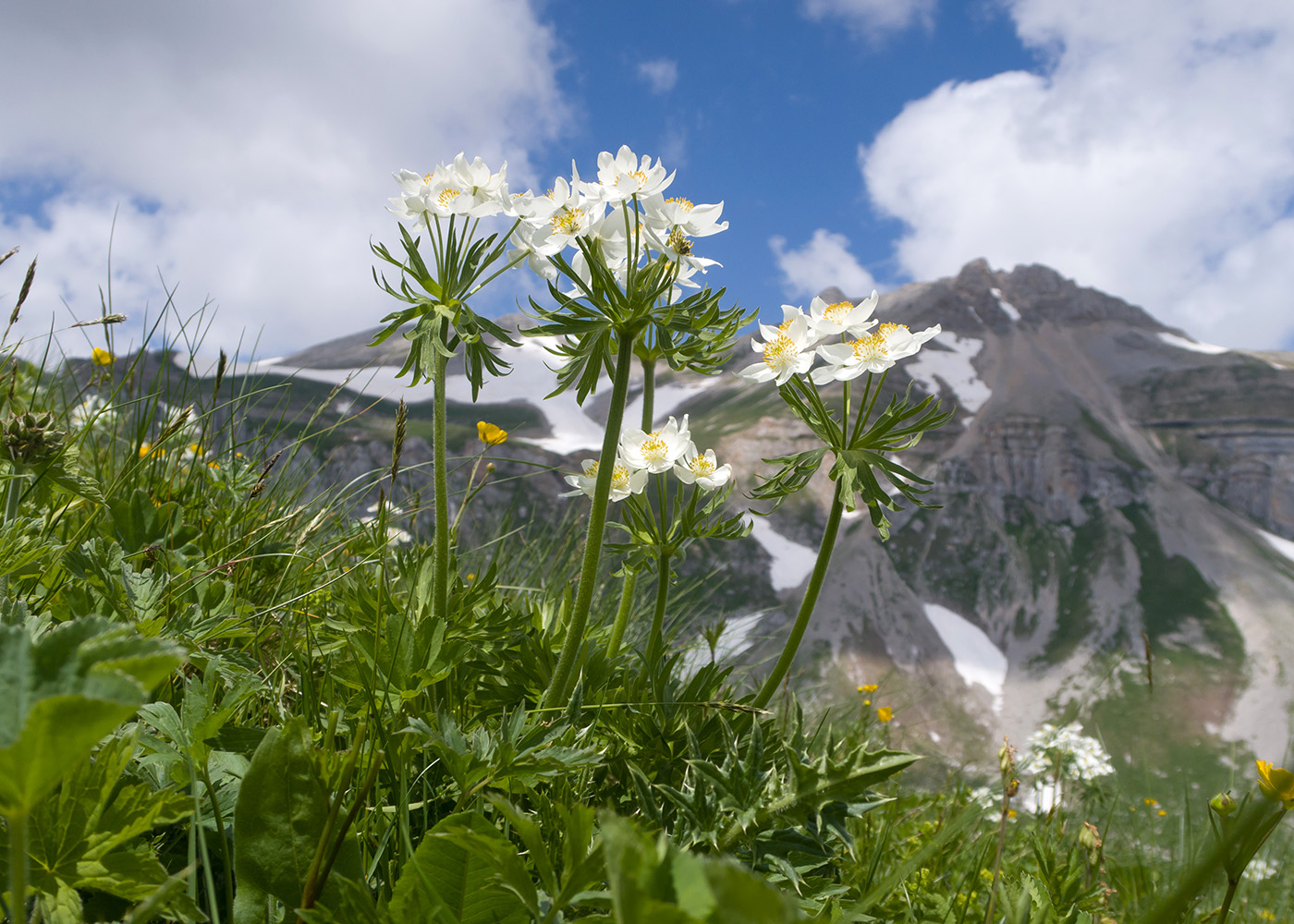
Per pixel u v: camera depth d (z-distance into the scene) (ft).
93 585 6.68
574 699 6.18
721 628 10.07
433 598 8.41
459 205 8.65
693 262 8.62
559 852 5.12
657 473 8.55
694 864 2.07
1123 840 11.59
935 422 7.09
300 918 3.54
